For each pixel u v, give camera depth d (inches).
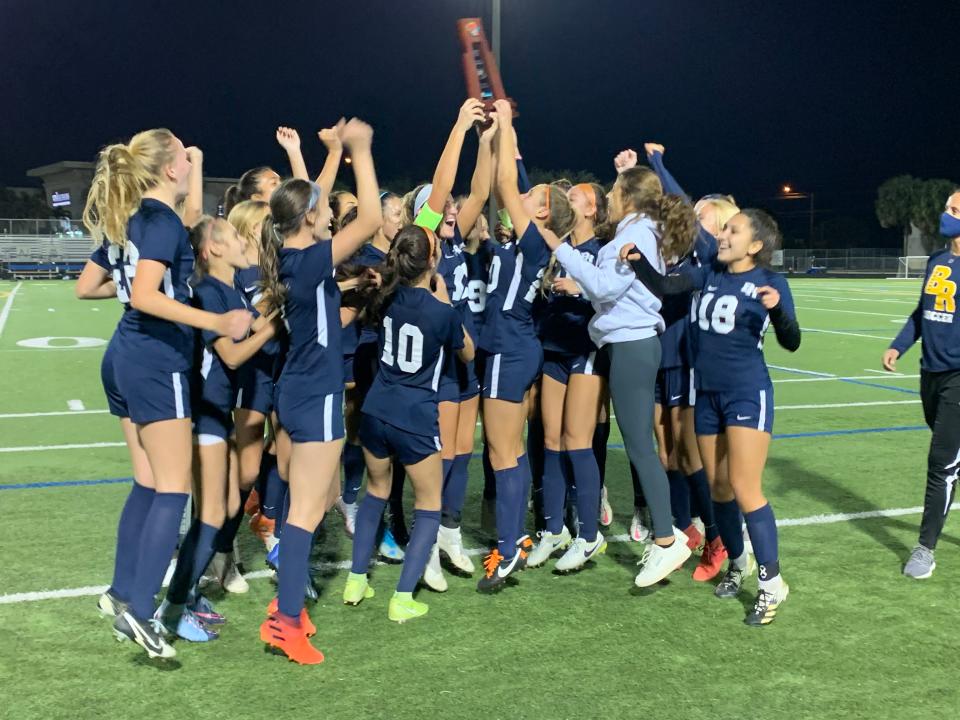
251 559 191.9
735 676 135.5
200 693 129.7
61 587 170.1
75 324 701.9
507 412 169.2
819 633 151.5
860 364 497.0
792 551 193.9
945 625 155.1
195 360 145.9
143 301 125.7
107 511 219.8
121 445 293.6
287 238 139.2
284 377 142.6
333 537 207.5
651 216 164.6
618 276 158.4
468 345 163.8
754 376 156.8
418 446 152.2
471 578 180.4
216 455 147.5
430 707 125.6
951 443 176.9
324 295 139.9
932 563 179.2
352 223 139.8
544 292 181.9
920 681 134.3
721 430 163.5
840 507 227.0
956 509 227.0
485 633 151.6
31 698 127.9
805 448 292.7
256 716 123.0
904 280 1642.5
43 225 1745.8
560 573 182.7
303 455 140.3
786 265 2102.6
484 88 166.2
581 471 178.5
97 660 140.3
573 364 176.6
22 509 221.0
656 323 167.2
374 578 180.4
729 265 161.6
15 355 513.3
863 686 132.6
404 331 148.9
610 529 214.5
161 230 129.1
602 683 133.0
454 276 178.7
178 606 147.1
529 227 165.0
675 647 145.9
